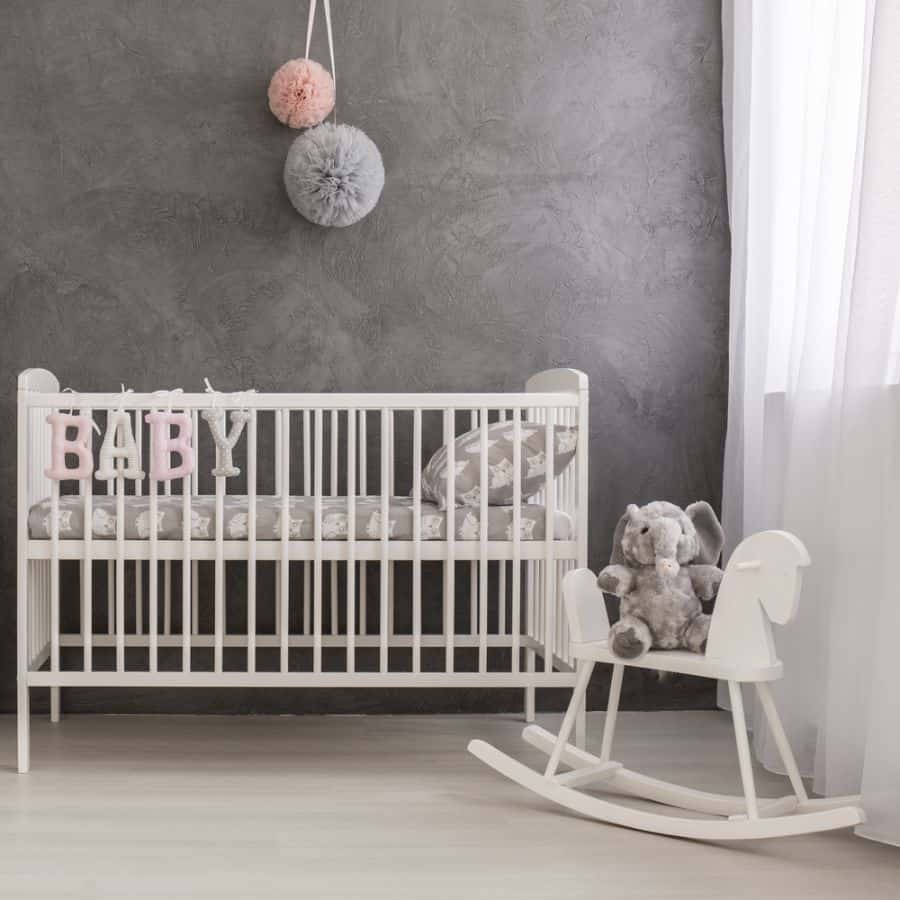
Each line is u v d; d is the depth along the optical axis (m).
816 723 2.29
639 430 3.11
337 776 2.39
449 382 3.06
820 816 1.87
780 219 2.64
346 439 3.04
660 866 1.87
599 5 3.10
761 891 1.76
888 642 1.88
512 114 3.08
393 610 3.01
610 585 2.13
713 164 3.10
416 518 2.39
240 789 2.28
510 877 1.81
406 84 3.05
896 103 1.98
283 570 2.40
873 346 2.02
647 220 3.10
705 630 2.08
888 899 1.73
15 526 2.96
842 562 2.07
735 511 2.89
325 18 3.04
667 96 3.09
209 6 3.01
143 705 2.98
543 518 2.45
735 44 2.95
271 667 3.00
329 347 3.04
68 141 2.98
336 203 2.93
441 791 2.28
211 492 2.99
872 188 2.01
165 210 3.00
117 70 2.99
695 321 3.10
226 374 3.01
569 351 3.09
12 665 2.96
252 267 3.02
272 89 2.96
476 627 2.99
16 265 2.97
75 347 2.98
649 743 2.69
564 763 2.47
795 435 2.31
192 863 1.86
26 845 1.94
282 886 1.76
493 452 2.43
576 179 3.09
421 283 3.06
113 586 2.90
